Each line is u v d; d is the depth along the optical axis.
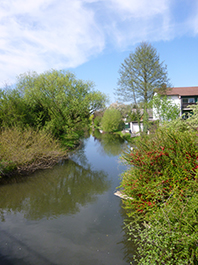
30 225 5.92
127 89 31.14
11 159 10.55
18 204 7.59
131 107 32.66
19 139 12.32
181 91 33.84
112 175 11.48
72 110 17.64
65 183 10.16
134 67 30.41
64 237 5.21
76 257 4.39
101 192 8.72
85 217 6.34
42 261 4.30
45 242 5.00
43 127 16.45
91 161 15.48
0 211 6.98
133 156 5.93
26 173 11.66
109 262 4.20
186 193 4.20
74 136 21.39
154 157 5.18
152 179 5.03
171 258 3.20
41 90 18.75
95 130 57.72
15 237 5.29
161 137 5.87
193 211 3.37
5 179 10.55
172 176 4.81
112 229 5.54
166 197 4.74
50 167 13.10
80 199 7.96
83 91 20.02
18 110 15.38
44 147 12.92
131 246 4.73
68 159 16.17
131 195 5.61
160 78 29.27
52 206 7.34
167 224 3.45
